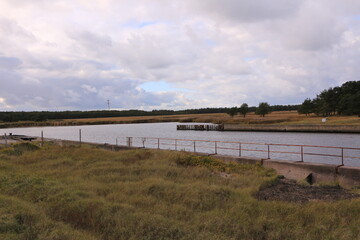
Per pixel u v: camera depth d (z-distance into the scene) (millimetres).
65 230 6176
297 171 14148
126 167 14086
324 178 13234
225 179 12133
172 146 39344
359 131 56500
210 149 34781
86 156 18047
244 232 6246
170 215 7355
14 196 9156
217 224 6617
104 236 6270
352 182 12320
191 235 6008
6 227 6062
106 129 107062
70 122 156125
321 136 54094
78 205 7664
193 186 9938
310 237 6039
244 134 65438
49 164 15602
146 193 9367
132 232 6238
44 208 7781
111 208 7488
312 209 7531
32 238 5801
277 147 38094
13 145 23203
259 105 123750
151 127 115438
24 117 186625
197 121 139875
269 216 7191
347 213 7324
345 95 98562
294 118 98312
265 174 13930
